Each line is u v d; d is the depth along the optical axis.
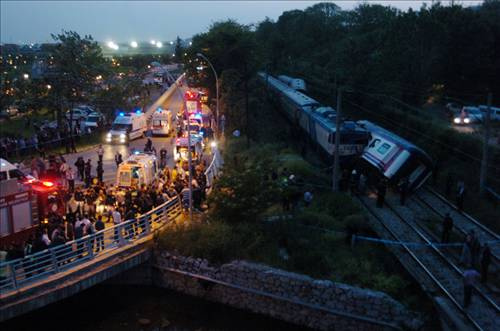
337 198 25.94
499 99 51.31
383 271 19.67
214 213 22.44
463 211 26.50
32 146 35.25
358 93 50.69
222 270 19.86
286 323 18.80
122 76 51.12
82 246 19.14
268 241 21.16
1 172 20.11
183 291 20.83
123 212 22.36
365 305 17.56
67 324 18.47
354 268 19.41
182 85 71.88
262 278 19.16
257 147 37.91
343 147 32.41
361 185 29.25
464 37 49.81
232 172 22.83
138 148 39.25
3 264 15.96
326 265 19.48
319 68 67.62
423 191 29.84
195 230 21.25
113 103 46.97
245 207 21.73
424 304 17.69
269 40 81.31
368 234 22.75
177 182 24.98
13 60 54.12
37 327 18.17
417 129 40.16
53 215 20.36
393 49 50.38
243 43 52.72
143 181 25.34
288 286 18.70
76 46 40.84
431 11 50.34
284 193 23.92
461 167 33.03
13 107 47.81
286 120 49.94
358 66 51.72
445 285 18.53
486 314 16.66
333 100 53.19
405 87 49.06
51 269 17.42
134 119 42.66
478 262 20.16
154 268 21.23
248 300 19.53
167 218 22.66
